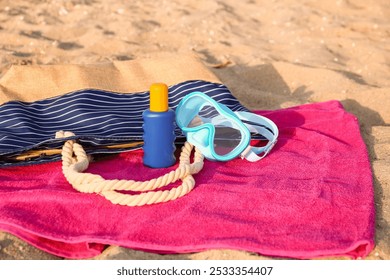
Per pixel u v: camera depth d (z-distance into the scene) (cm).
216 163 208
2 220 165
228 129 215
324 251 154
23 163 197
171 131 200
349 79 327
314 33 438
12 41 394
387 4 509
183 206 173
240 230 162
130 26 436
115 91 254
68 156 195
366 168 203
